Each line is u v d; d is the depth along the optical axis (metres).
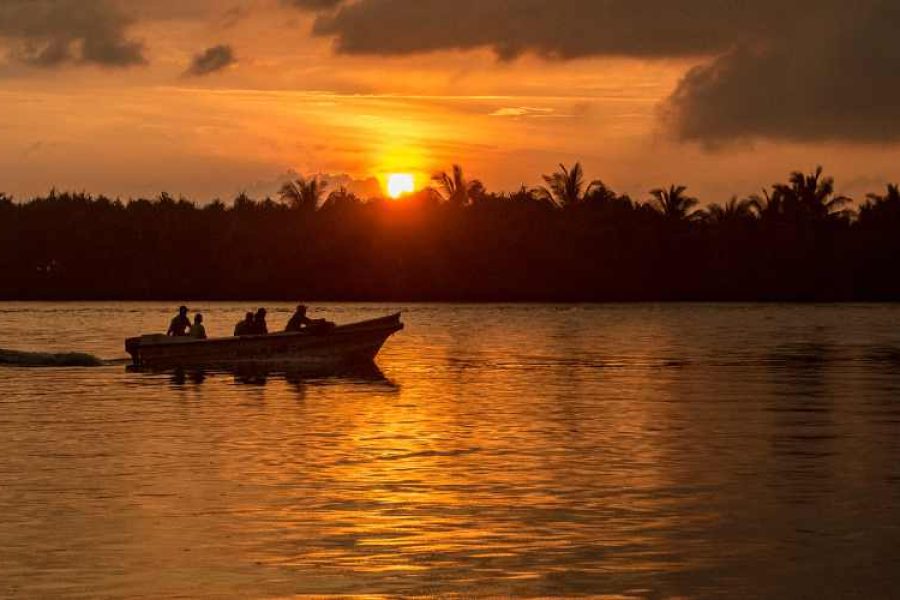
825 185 129.88
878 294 126.69
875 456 20.83
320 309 104.69
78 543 14.61
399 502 16.89
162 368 40.12
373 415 26.92
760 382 35.50
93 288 124.69
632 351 50.84
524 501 16.97
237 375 38.12
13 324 74.38
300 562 13.80
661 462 20.22
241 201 132.38
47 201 128.12
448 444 22.33
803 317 89.62
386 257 124.06
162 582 13.06
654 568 13.60
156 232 125.81
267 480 18.52
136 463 20.08
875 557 14.05
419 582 13.07
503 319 85.69
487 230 124.94
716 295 126.94
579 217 126.62
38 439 22.94
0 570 13.50
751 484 18.19
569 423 25.44
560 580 13.15
